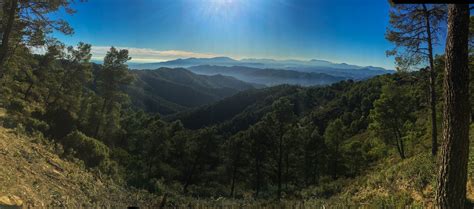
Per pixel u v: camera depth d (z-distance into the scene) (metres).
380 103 30.19
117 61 40.97
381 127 30.39
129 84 42.47
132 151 50.22
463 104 5.75
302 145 44.19
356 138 62.97
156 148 45.00
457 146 5.75
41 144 15.87
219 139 44.47
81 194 10.95
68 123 28.03
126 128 51.12
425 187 12.08
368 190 16.06
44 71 39.72
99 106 41.00
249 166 43.22
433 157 15.00
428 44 17.70
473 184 10.53
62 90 40.31
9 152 10.89
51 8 17.47
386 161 30.25
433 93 17.72
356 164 45.62
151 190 20.44
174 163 48.81
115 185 15.96
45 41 20.09
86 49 40.91
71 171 13.36
